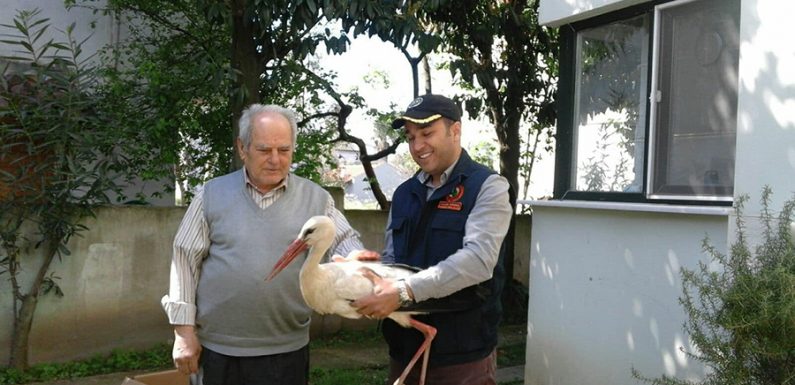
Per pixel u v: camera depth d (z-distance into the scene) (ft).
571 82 18.17
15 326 19.70
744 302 11.39
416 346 10.28
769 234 12.32
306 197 10.91
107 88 23.06
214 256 10.41
